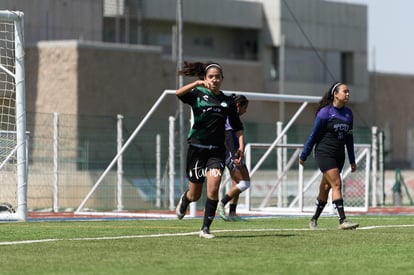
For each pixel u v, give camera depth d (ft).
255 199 227.61
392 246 90.48
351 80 501.97
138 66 376.48
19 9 367.25
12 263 76.18
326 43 489.26
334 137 110.42
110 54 366.63
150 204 229.86
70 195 220.84
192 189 100.27
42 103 359.05
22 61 131.75
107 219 143.74
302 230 110.11
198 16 461.37
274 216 156.15
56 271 71.67
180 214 103.14
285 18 475.72
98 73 362.33
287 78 476.13
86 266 74.33
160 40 453.99
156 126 292.20
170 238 97.30
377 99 521.65
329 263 77.00
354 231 108.47
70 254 82.28
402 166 528.22
